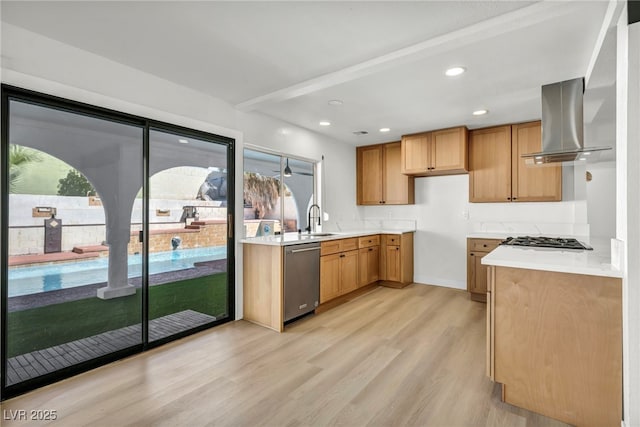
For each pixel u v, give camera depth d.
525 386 1.90
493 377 1.99
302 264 3.42
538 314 1.87
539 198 3.97
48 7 1.83
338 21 1.95
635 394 1.54
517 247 2.58
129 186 2.64
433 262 5.04
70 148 2.33
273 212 4.11
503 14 1.87
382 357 2.55
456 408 1.91
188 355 2.60
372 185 5.36
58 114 2.27
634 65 1.53
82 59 2.33
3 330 1.99
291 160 4.41
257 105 3.33
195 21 1.97
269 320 3.24
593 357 1.73
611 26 1.81
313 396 2.03
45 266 2.22
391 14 1.88
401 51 2.28
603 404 1.70
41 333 2.21
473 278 4.16
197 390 2.09
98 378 2.24
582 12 1.81
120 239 2.60
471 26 1.98
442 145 4.39
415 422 1.79
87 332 2.42
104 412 1.86
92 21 1.97
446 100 3.27
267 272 3.28
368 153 5.41
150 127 2.75
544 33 2.04
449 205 4.89
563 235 4.00
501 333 1.98
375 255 4.82
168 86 2.86
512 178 4.13
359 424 1.77
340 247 4.03
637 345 1.53
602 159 2.56
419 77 2.72
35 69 2.11
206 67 2.60
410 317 3.52
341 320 3.44
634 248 1.54
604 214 2.55
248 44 2.24
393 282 4.88
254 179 3.87
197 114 3.08
